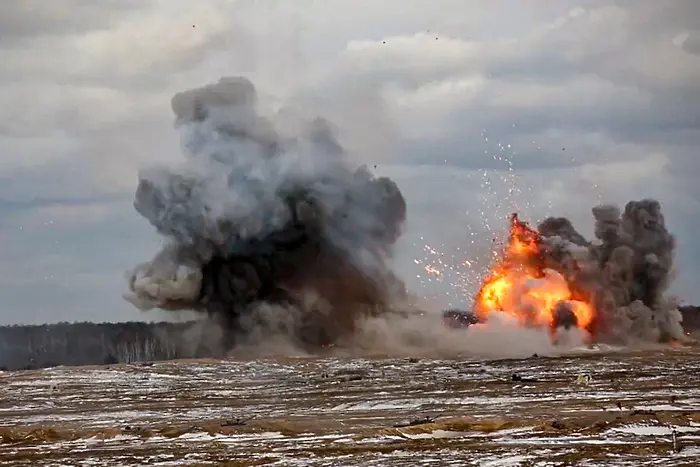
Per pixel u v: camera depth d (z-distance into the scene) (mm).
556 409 89625
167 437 81938
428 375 129875
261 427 83500
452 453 69500
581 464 64688
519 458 66875
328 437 78562
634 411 84875
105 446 78812
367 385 120312
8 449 78688
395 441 75438
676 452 67438
